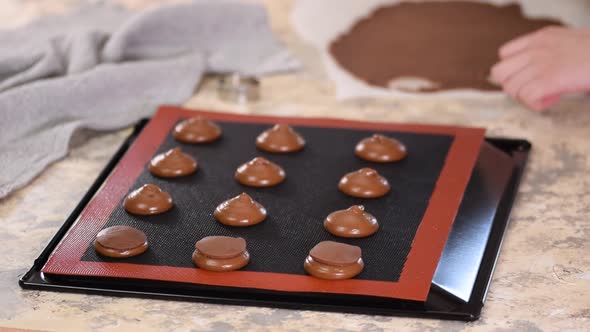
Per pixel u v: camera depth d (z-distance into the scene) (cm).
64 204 113
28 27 164
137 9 175
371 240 103
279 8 178
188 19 156
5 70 144
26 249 104
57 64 143
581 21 168
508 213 110
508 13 172
